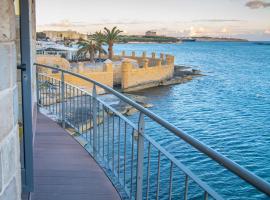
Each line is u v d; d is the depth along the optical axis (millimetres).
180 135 1538
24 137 2592
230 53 187500
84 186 3105
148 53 150750
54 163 3650
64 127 5066
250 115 33469
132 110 20359
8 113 1144
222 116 32469
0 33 1067
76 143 4383
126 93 39094
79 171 3443
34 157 3824
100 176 3340
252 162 19812
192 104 37469
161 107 34781
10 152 1167
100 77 35531
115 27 47594
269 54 185375
